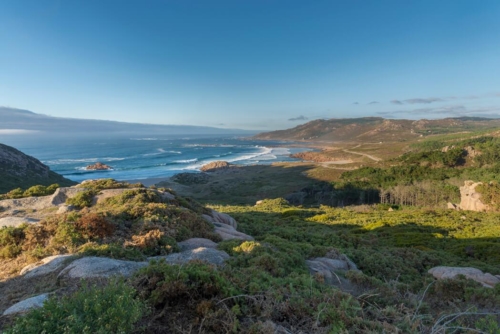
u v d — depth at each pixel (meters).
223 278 5.53
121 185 18.53
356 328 4.64
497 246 18.39
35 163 76.12
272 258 8.16
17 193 18.64
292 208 38.91
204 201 74.81
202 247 9.60
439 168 83.38
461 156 92.00
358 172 87.50
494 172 65.75
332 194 74.75
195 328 4.45
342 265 11.12
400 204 62.66
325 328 4.62
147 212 11.72
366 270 12.03
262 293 5.46
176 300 5.04
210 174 117.44
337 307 5.26
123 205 13.06
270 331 4.28
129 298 4.07
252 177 107.31
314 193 81.00
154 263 6.05
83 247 8.23
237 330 4.41
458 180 66.38
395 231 24.47
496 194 39.47
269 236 14.23
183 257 8.41
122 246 8.54
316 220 30.14
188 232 11.06
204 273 5.44
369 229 25.52
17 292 6.04
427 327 5.11
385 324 4.76
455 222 29.00
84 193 15.17
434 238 21.73
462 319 6.00
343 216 32.41
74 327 3.36
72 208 13.91
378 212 38.28
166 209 12.40
